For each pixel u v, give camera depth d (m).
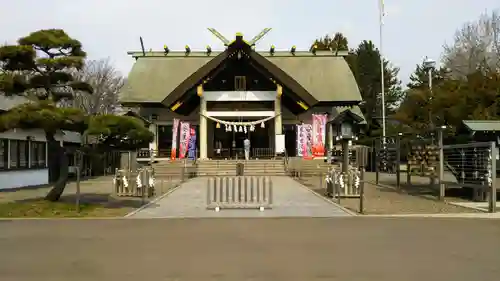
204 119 36.41
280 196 20.30
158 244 10.12
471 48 48.84
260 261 8.42
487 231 11.72
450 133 23.61
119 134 16.77
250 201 17.06
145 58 46.66
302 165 32.25
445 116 23.84
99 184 27.52
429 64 44.28
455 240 10.45
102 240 10.67
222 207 16.50
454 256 8.77
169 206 17.41
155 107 40.78
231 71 37.09
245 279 7.22
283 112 40.31
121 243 10.27
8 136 24.86
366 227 12.50
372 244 10.00
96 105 47.06
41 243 10.33
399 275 7.42
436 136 20.59
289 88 35.44
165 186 25.14
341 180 18.56
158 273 7.62
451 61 51.41
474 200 18.86
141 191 19.41
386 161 27.08
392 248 9.55
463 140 21.47
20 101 23.66
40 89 20.69
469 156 17.70
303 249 9.48
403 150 27.36
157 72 44.38
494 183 15.77
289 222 13.56
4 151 24.83
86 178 33.06
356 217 14.62
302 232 11.68
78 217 14.86
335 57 46.56
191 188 23.98
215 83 37.28
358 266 8.02
